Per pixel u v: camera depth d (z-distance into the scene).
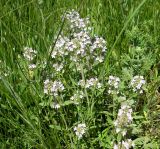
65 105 0.45
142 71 0.48
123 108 0.36
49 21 0.59
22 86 0.46
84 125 0.39
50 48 0.48
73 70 0.47
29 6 0.62
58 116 0.44
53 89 0.41
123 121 0.35
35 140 0.42
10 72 0.49
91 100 0.44
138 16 0.58
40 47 0.54
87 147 0.41
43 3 0.62
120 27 0.57
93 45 0.46
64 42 0.46
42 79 0.47
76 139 0.41
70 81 0.47
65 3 0.63
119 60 0.51
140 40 0.52
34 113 0.44
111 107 0.44
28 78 0.47
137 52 0.50
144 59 0.49
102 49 0.46
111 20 0.59
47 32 0.57
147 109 0.46
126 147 0.36
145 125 0.44
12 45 0.54
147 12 0.61
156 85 0.49
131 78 0.44
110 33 0.57
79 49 0.44
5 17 0.59
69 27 0.52
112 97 0.44
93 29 0.54
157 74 0.52
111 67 0.50
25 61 0.48
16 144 0.42
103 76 0.46
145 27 0.57
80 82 0.43
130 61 0.48
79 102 0.42
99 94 0.43
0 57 0.52
